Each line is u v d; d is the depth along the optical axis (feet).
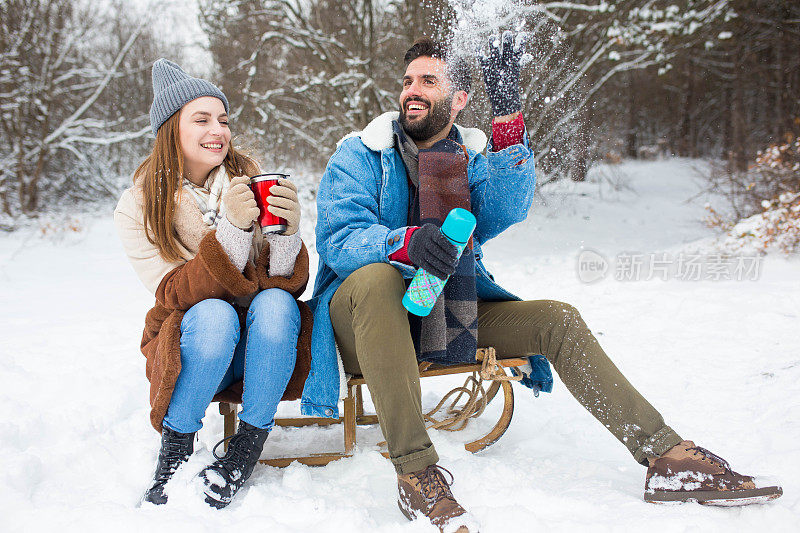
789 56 45.70
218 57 36.78
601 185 48.01
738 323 12.60
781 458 6.50
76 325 14.33
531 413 8.50
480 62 6.95
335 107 34.37
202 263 6.02
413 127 7.25
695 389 9.18
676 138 77.30
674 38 30.81
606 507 5.59
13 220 37.37
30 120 41.50
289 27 34.19
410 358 5.66
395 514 5.66
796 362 9.92
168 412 6.07
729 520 5.30
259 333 6.03
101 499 6.04
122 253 29.35
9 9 39.68
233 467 5.98
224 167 7.05
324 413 6.32
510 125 6.94
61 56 42.11
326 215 6.75
